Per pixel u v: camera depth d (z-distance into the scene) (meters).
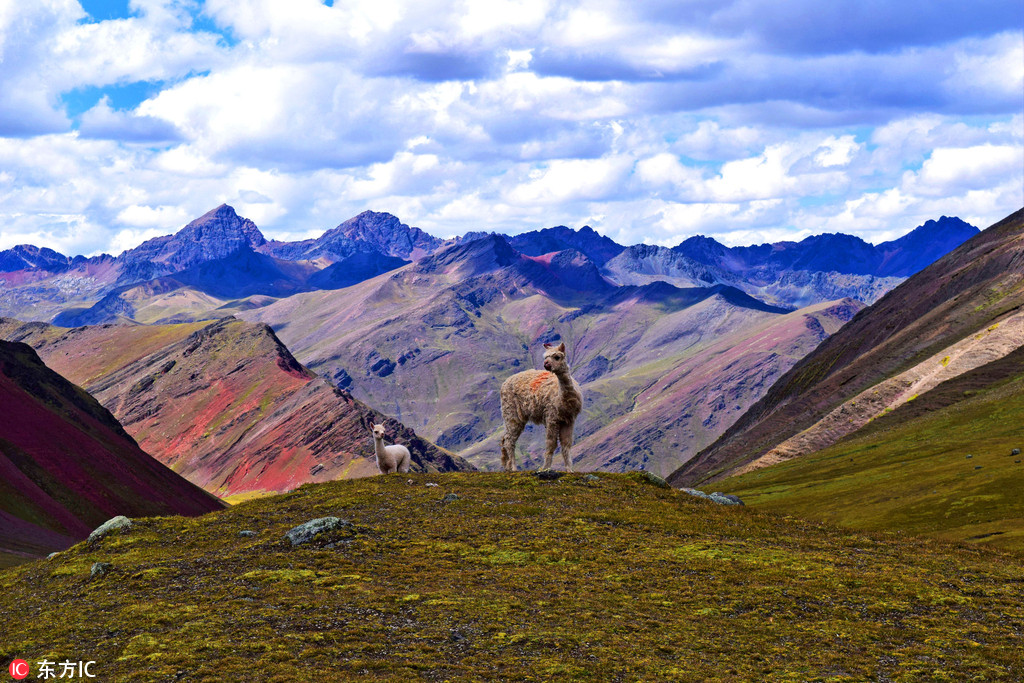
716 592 21.61
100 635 19.38
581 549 25.20
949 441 81.38
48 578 26.03
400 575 23.14
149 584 23.55
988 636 18.42
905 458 79.38
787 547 26.19
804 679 16.31
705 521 28.78
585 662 17.12
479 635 18.72
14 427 136.62
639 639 18.50
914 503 50.75
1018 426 75.81
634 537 26.44
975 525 40.53
